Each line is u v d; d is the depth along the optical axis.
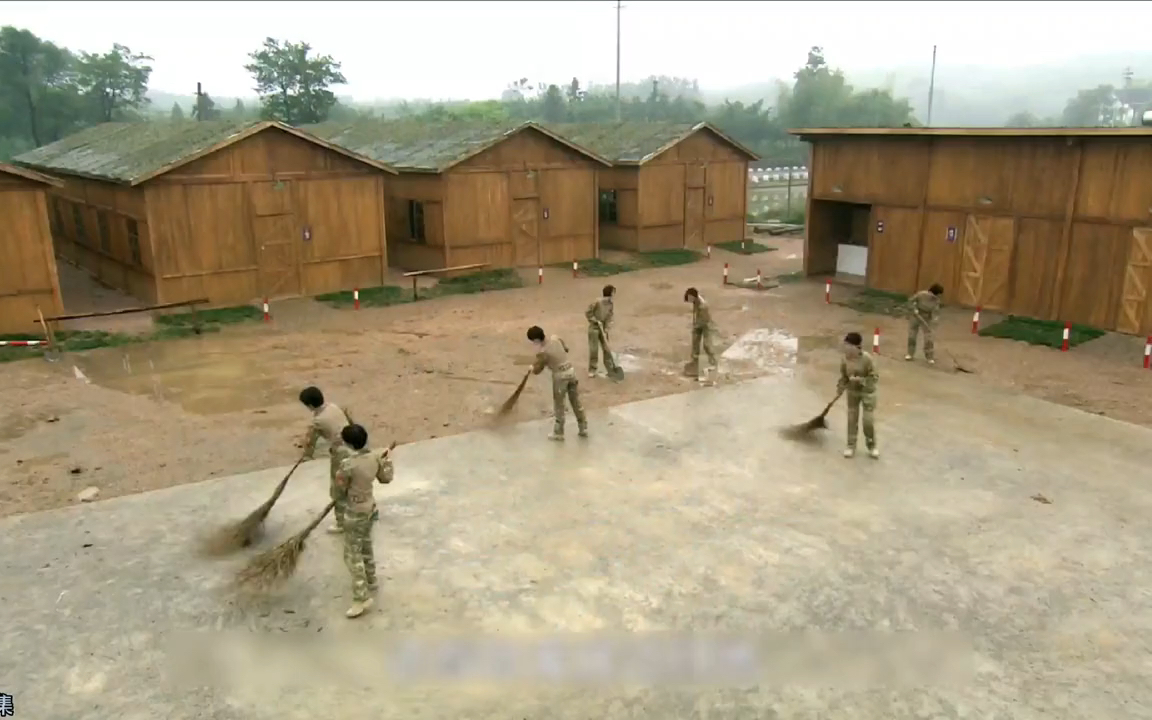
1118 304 18.20
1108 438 12.48
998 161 19.94
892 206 22.70
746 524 9.78
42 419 13.20
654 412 13.61
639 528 9.67
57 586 8.41
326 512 8.39
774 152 81.75
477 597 8.27
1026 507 10.23
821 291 23.83
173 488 10.69
